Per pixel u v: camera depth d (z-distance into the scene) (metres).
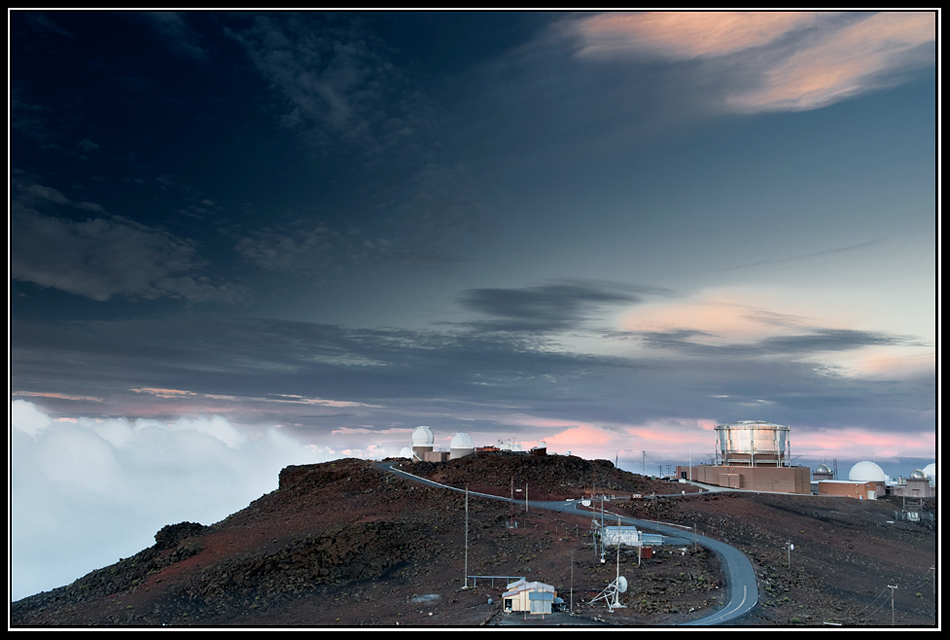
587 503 109.69
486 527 96.19
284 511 122.88
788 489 133.62
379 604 70.25
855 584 77.44
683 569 71.88
